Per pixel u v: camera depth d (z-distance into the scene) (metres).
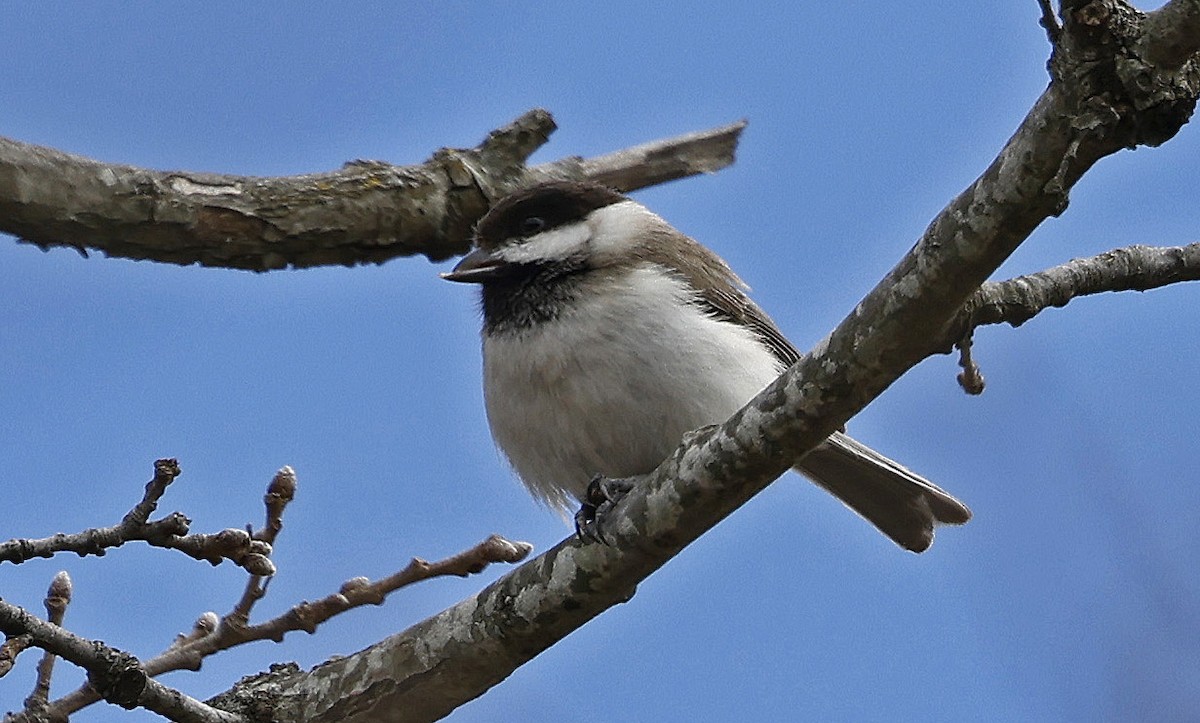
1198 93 6.60
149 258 9.83
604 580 8.45
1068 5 6.46
